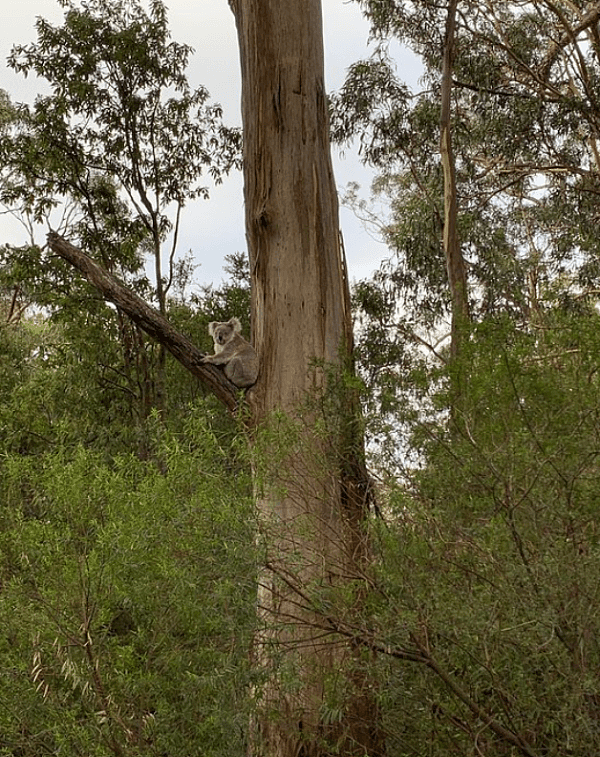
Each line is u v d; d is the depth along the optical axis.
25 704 5.65
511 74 15.35
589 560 4.05
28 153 14.30
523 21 15.09
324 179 8.55
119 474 5.73
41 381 14.05
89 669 5.64
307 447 5.66
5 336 16.34
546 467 4.43
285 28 8.63
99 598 5.69
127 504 5.45
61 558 5.85
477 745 4.33
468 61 14.59
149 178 14.79
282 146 8.48
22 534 5.95
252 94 8.62
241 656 4.81
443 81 13.51
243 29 8.79
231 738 4.97
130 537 5.26
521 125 14.48
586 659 4.05
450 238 13.11
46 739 5.73
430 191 15.05
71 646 5.76
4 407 13.51
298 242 8.32
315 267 8.30
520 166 15.15
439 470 4.68
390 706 4.61
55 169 14.45
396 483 4.78
